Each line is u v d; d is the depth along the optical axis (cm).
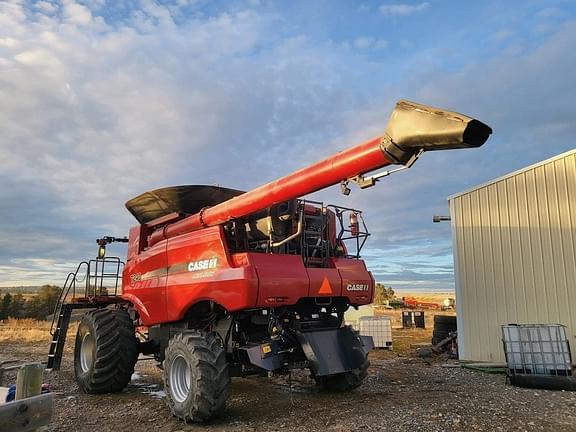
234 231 650
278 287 594
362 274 715
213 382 555
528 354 821
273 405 643
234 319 627
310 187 528
